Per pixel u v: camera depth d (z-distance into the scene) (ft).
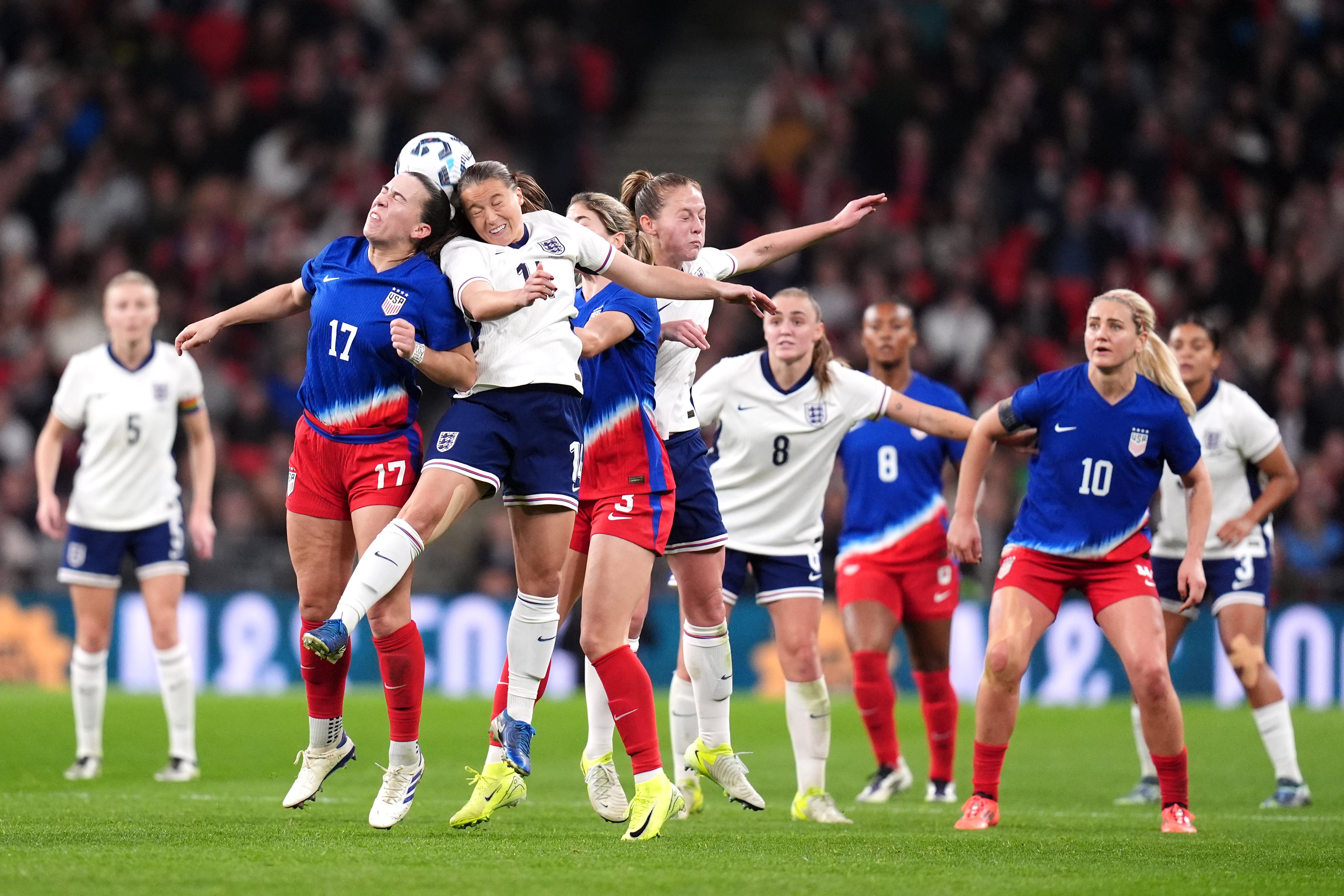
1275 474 96.84
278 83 234.38
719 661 74.90
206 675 164.45
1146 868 60.13
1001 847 66.08
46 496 101.09
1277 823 80.59
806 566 81.92
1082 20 237.86
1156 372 76.89
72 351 207.82
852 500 97.14
